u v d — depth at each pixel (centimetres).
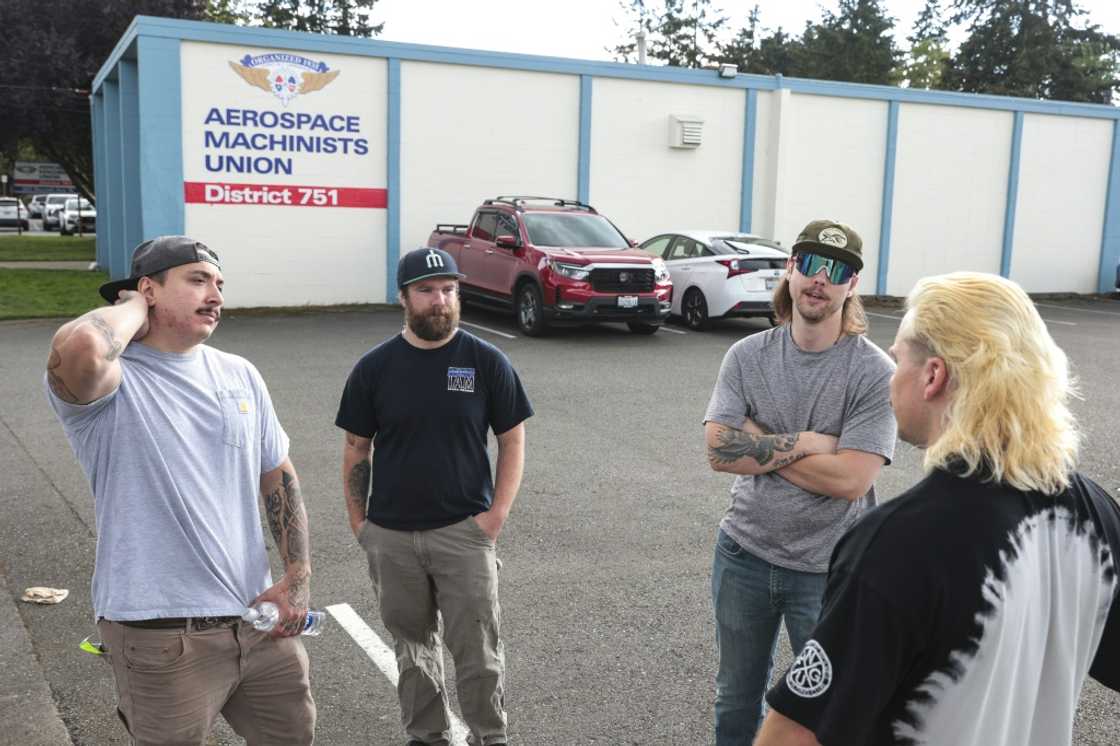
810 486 265
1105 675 158
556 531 561
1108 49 4938
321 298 1705
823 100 2006
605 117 1867
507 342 1316
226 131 1595
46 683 371
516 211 1431
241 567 247
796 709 141
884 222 2091
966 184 2150
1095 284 2314
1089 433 827
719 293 1431
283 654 255
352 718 352
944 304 150
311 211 1673
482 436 317
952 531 137
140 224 1955
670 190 1941
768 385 278
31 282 1942
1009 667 138
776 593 273
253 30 1580
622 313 1326
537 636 420
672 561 515
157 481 234
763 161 2002
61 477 649
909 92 2059
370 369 316
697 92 1928
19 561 499
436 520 310
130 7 2928
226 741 339
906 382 156
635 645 412
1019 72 4819
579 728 345
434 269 304
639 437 800
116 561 234
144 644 233
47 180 6450
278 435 266
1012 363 142
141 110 1533
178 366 241
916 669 139
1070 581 145
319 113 1655
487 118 1778
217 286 242
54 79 2912
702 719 353
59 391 220
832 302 266
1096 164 2258
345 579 482
